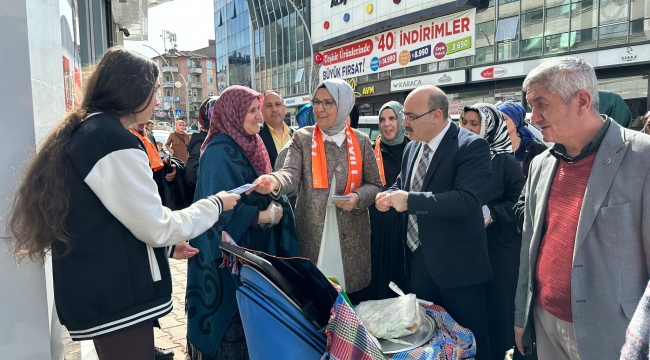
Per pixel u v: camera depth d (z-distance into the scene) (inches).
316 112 96.7
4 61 61.4
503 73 661.9
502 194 107.3
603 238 58.1
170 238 60.5
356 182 98.4
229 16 1574.8
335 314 59.2
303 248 98.0
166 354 114.0
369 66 893.2
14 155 62.9
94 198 56.7
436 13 720.3
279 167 108.4
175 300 158.2
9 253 63.2
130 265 59.2
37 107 65.7
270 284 62.0
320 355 62.3
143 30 384.8
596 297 58.6
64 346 83.0
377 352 60.7
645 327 32.8
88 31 193.2
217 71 1770.4
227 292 89.0
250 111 90.7
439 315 83.2
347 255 96.7
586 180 61.9
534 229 70.9
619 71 562.9
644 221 55.4
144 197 57.5
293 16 1146.0
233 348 92.4
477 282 85.1
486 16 692.1
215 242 84.9
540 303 69.9
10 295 64.1
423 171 89.7
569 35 601.9
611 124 60.5
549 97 60.9
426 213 77.5
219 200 69.5
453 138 86.5
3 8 60.7
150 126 431.8
